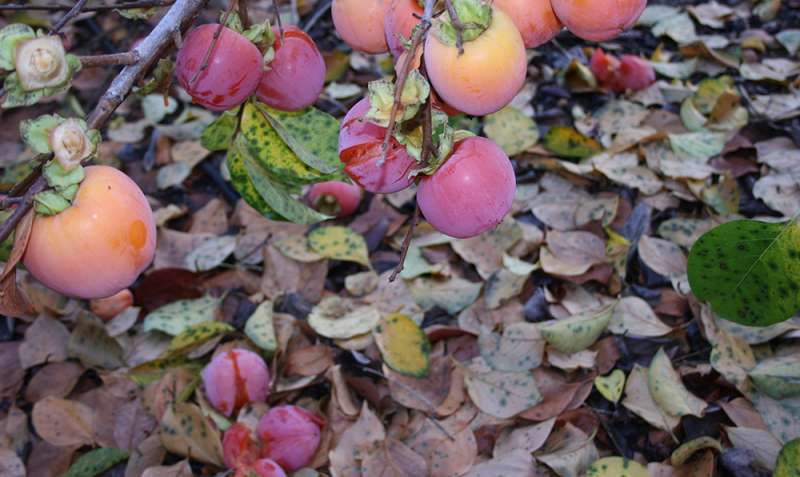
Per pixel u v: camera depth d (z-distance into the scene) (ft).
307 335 2.87
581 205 3.13
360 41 1.70
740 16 4.27
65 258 1.45
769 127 3.41
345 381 2.61
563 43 4.22
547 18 1.59
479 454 2.46
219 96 1.66
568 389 2.51
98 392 2.73
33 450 2.62
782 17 4.25
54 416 2.66
